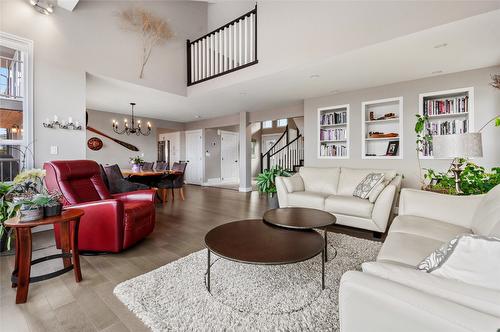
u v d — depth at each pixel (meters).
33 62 3.10
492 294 0.64
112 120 7.05
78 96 3.53
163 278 1.89
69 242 2.17
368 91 4.40
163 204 5.01
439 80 3.73
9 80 2.99
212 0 5.50
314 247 1.66
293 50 3.47
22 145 3.01
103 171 3.39
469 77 3.51
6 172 2.96
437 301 0.63
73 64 3.49
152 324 1.38
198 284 1.81
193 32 5.36
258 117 6.64
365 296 0.72
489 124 3.37
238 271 2.01
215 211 4.36
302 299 1.62
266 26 3.78
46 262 2.26
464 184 2.48
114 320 1.45
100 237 2.35
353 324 0.76
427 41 2.68
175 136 9.34
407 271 0.77
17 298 1.60
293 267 2.07
